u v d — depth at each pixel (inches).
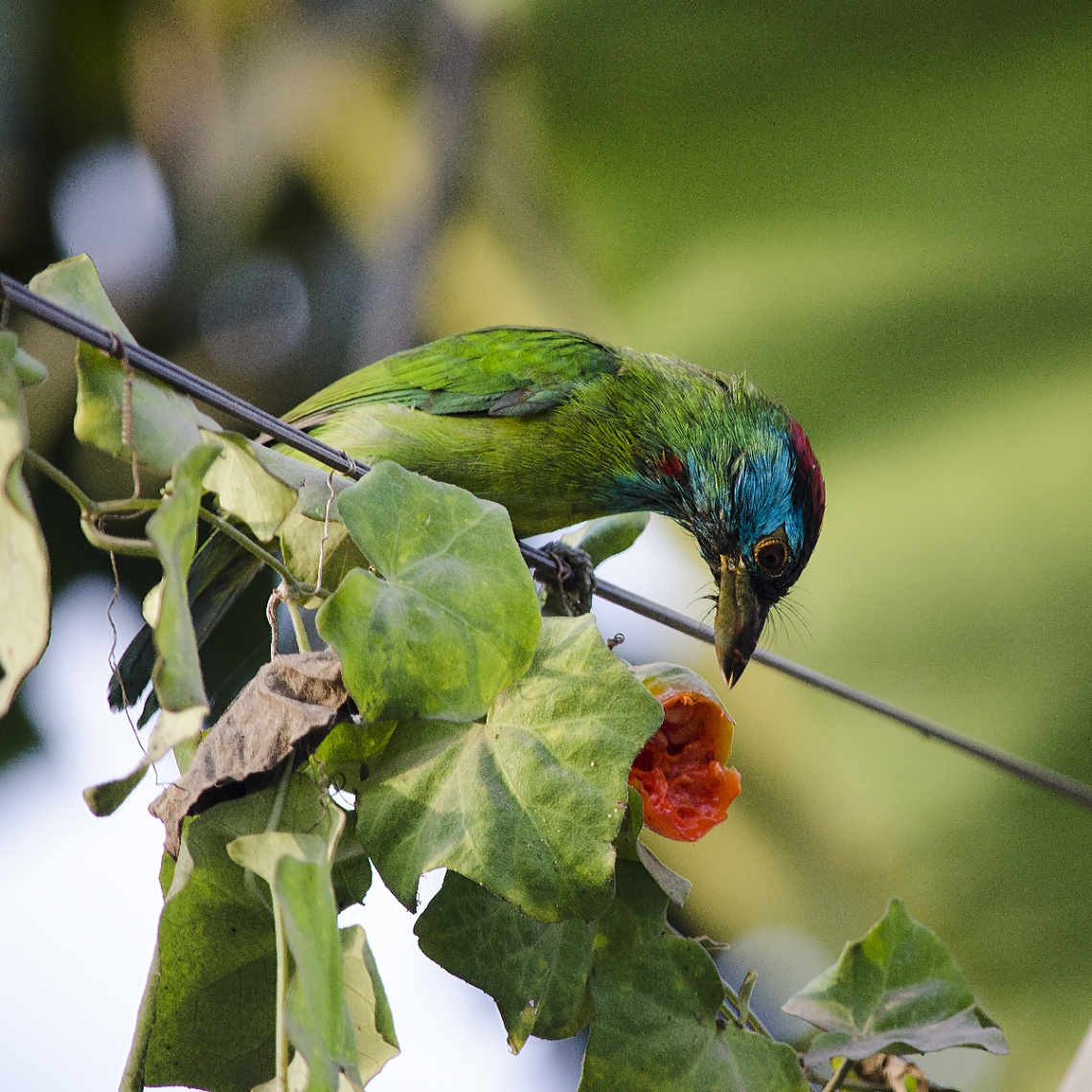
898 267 400.5
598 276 431.8
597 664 159.6
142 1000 155.3
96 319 149.5
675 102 413.1
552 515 395.9
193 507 130.3
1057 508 376.2
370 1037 144.6
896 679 391.2
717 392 380.8
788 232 414.9
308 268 490.9
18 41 446.6
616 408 377.1
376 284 445.1
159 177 475.5
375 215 460.4
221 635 401.1
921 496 391.5
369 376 382.9
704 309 411.5
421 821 156.4
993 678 378.0
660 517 450.6
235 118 459.2
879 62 405.1
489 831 154.0
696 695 189.0
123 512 148.1
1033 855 379.6
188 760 167.2
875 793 395.9
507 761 157.3
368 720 145.5
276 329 483.5
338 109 451.5
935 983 200.4
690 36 404.8
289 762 152.2
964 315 397.4
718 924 434.9
